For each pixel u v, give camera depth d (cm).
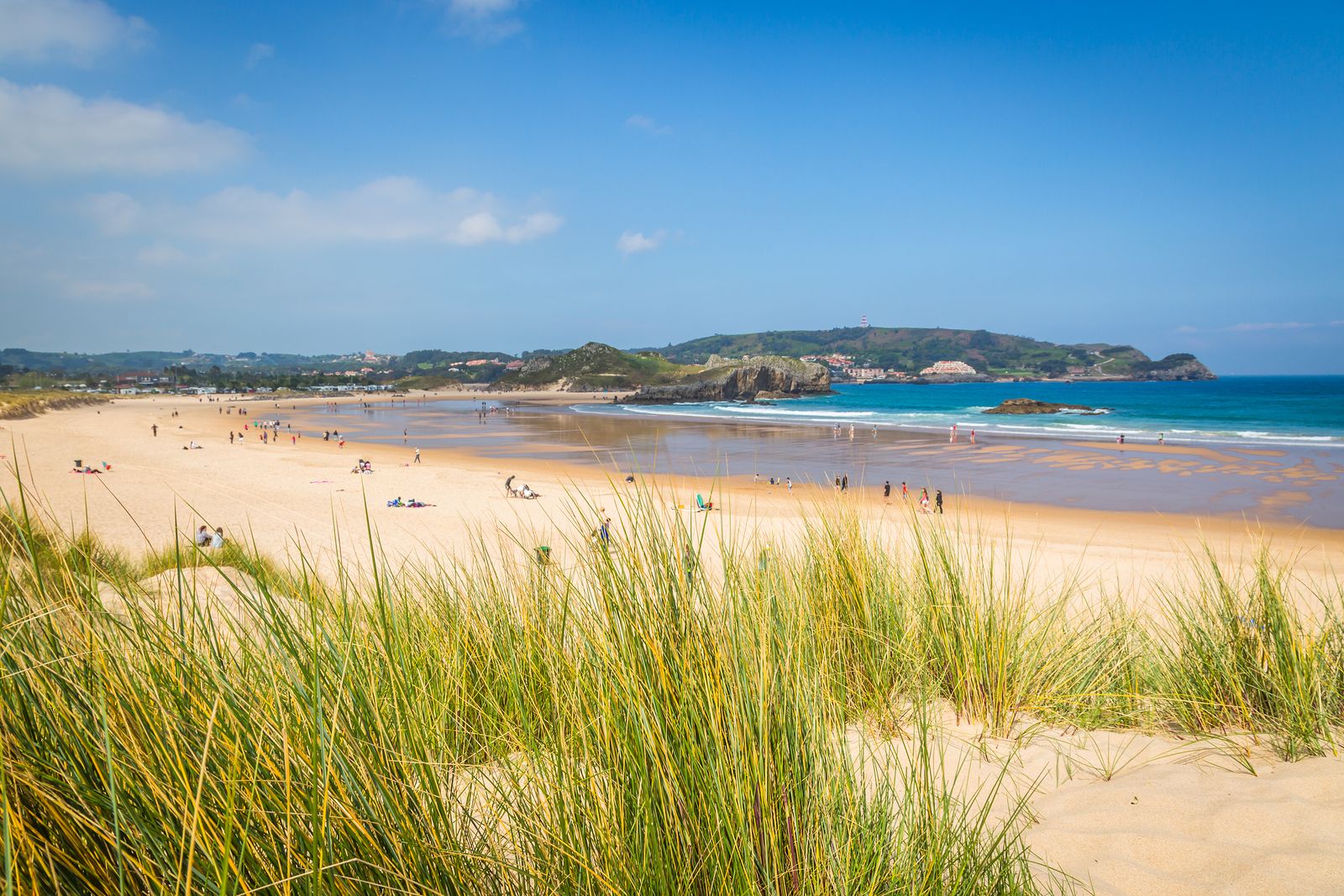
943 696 363
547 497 2564
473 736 240
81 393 14062
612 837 178
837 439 5097
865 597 377
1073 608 503
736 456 4131
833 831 191
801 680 215
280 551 1162
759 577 277
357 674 192
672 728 192
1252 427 5656
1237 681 349
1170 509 2375
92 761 140
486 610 305
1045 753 306
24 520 153
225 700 156
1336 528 2006
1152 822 246
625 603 204
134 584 170
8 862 113
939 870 188
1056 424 6234
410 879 149
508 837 182
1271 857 221
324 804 135
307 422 7850
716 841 179
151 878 129
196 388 18925
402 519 2014
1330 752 299
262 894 134
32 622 147
